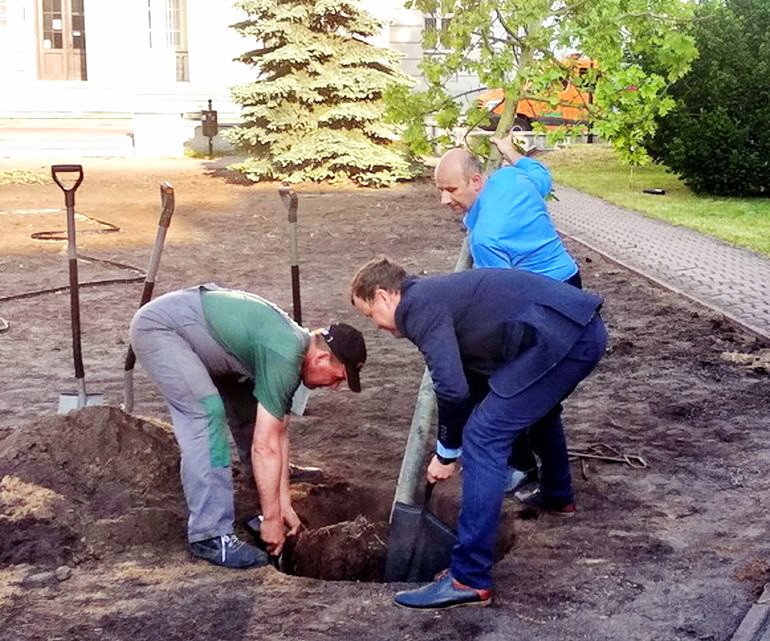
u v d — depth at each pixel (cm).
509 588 433
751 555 463
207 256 1262
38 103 2720
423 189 1952
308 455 607
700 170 1734
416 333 401
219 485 462
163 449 532
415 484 502
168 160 2414
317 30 2031
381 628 400
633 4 555
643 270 1170
